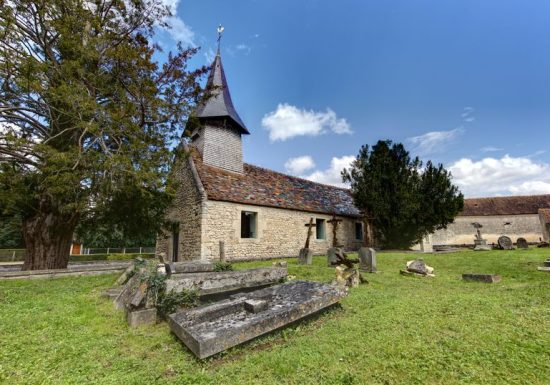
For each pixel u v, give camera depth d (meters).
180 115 10.52
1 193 7.89
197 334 3.28
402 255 13.16
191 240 12.51
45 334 3.81
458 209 17.72
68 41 8.22
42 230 9.44
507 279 7.43
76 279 8.09
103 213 10.74
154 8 10.64
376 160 18.56
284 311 3.94
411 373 2.62
